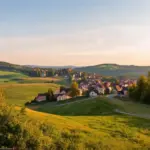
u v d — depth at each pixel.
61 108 104.00
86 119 64.62
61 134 31.88
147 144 40.16
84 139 34.22
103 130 48.88
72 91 171.12
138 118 69.25
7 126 23.58
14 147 22.09
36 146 23.28
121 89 191.25
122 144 37.88
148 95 103.12
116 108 87.50
